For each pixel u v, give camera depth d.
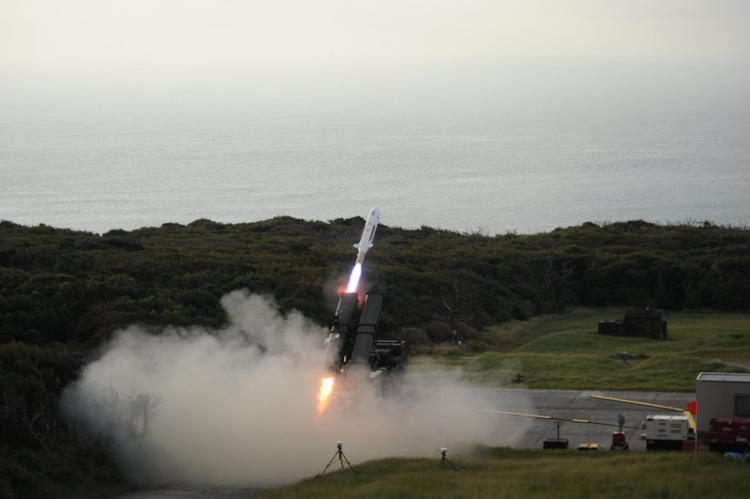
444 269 73.38
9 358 35.25
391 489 27.03
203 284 59.19
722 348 53.12
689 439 33.56
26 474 28.05
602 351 55.47
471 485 27.47
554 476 28.16
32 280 54.66
